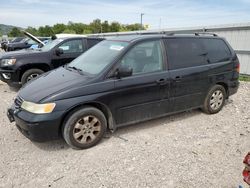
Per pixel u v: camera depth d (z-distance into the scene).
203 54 5.18
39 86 4.03
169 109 4.73
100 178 3.22
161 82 4.46
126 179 3.20
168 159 3.65
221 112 5.70
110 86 3.98
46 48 8.19
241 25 10.33
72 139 3.80
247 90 7.99
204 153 3.84
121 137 4.36
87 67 4.43
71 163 3.56
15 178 3.22
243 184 3.09
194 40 5.12
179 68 4.75
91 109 3.89
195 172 3.34
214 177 3.24
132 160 3.63
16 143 4.13
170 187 3.04
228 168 3.44
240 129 4.77
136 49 4.34
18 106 3.86
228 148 4.00
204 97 5.28
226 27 10.95
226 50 5.62
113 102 4.05
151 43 4.53
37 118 3.54
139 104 4.32
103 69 4.05
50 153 3.83
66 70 4.64
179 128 4.77
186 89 4.87
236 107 6.09
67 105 3.66
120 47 4.37
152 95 4.41
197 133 4.56
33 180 3.19
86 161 3.61
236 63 5.72
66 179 3.21
